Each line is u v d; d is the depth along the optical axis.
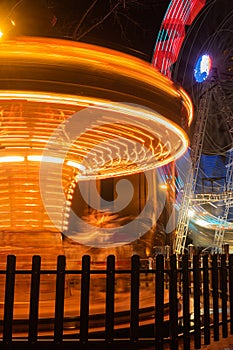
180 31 14.67
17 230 6.84
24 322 4.95
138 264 4.71
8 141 6.62
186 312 4.97
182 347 5.04
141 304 6.00
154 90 5.97
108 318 4.54
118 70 5.61
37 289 4.40
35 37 5.21
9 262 4.39
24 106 5.68
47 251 6.85
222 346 5.09
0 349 4.27
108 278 4.57
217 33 25.05
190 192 21.42
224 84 25.25
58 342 4.37
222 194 22.64
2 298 5.79
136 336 4.59
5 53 5.21
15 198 6.90
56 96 5.38
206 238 22.78
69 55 5.34
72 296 6.46
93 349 4.48
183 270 5.03
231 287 5.70
